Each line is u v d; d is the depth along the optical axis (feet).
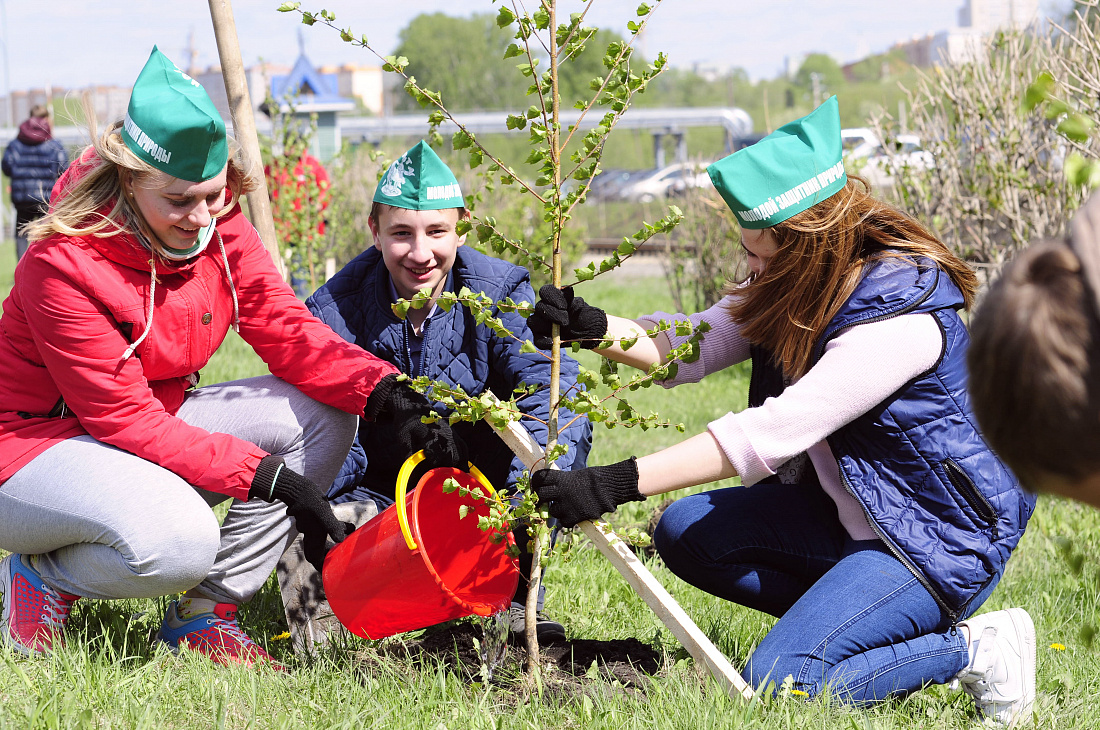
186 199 7.88
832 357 7.77
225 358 25.63
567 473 7.73
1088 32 16.15
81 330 7.96
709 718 7.29
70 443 8.36
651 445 18.63
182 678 8.10
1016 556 12.68
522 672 8.60
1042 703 8.46
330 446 9.25
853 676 7.84
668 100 328.29
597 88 7.78
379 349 10.03
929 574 7.76
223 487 8.29
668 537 9.14
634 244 7.72
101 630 9.08
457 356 9.89
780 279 8.08
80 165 8.13
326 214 28.43
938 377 7.73
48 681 7.71
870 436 7.92
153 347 8.43
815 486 9.05
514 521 8.24
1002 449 3.64
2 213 100.83
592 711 7.68
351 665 8.52
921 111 22.77
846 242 7.88
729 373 27.99
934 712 8.11
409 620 8.35
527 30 7.56
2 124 147.74
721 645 9.61
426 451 8.55
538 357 9.70
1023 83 19.71
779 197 7.82
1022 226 19.53
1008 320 3.39
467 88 273.33
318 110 47.52
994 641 8.13
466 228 8.00
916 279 7.87
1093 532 13.15
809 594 8.11
